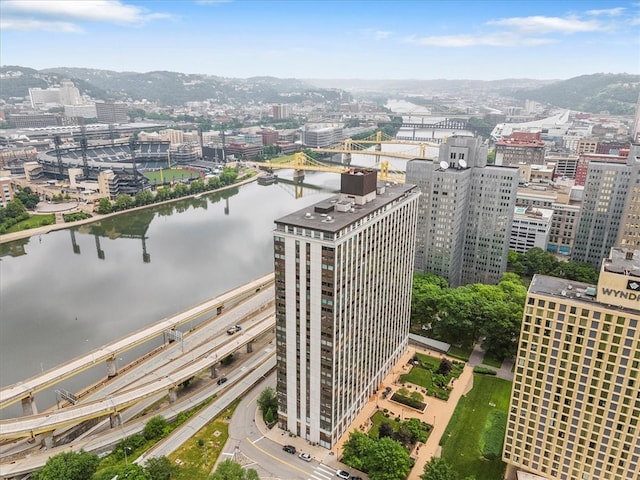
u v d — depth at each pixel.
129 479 141.50
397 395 193.38
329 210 157.50
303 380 162.50
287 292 153.62
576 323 128.50
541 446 145.62
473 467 158.88
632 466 132.38
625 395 127.31
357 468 156.50
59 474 145.25
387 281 186.75
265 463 160.25
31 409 189.62
